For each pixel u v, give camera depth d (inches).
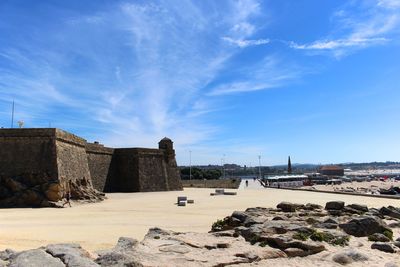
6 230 907.4
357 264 522.0
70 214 1302.9
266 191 3068.4
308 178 6328.7
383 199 2076.8
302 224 720.3
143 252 500.7
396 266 503.5
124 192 2787.9
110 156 2874.0
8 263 385.1
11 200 1565.0
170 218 1206.3
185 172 5846.5
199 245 559.5
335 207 971.9
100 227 986.1
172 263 461.7
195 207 1598.2
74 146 2058.3
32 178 1667.1
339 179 6904.5
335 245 608.1
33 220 1123.9
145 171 2950.3
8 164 1706.4
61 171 1737.2
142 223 1075.9
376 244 608.1
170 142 3260.3
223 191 2600.9
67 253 402.3
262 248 557.3
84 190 1902.1
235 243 590.6
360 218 715.4
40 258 382.9
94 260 430.0
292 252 547.8
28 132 1744.6
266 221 741.3
